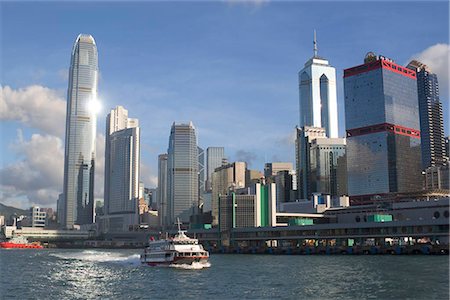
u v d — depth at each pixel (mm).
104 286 133625
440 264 178875
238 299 107500
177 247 190375
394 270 159125
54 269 194625
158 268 186750
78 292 122812
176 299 109312
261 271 168375
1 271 185125
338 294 111250
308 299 105750
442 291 112000
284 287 124188
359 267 174500
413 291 112625
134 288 128250
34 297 115812
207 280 142500
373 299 103812
